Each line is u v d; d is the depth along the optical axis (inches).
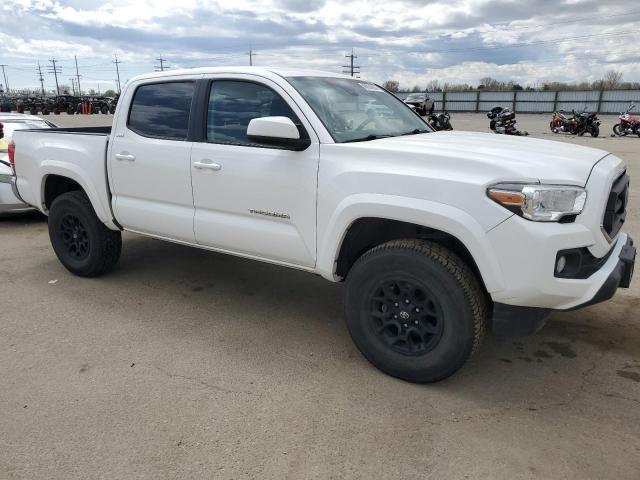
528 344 149.2
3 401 120.8
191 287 195.2
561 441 107.3
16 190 216.1
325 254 134.0
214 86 155.3
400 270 122.9
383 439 108.1
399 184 119.1
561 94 1802.4
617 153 593.6
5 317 167.6
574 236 108.7
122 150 173.5
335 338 154.4
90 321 164.9
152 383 129.0
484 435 109.3
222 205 152.3
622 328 158.7
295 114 138.0
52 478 97.0
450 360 120.7
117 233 197.3
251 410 117.9
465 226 111.3
